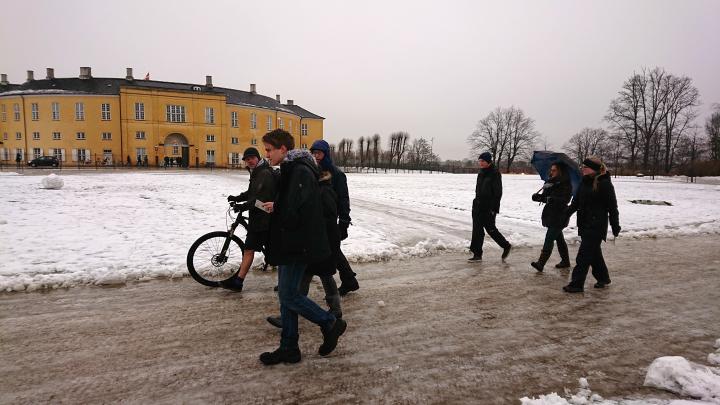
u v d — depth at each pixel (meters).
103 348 3.84
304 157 3.57
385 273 6.58
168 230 9.10
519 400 3.12
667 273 6.88
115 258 6.68
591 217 5.75
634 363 3.75
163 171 43.56
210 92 61.03
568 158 6.83
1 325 4.30
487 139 85.00
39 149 57.78
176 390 3.17
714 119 65.69
